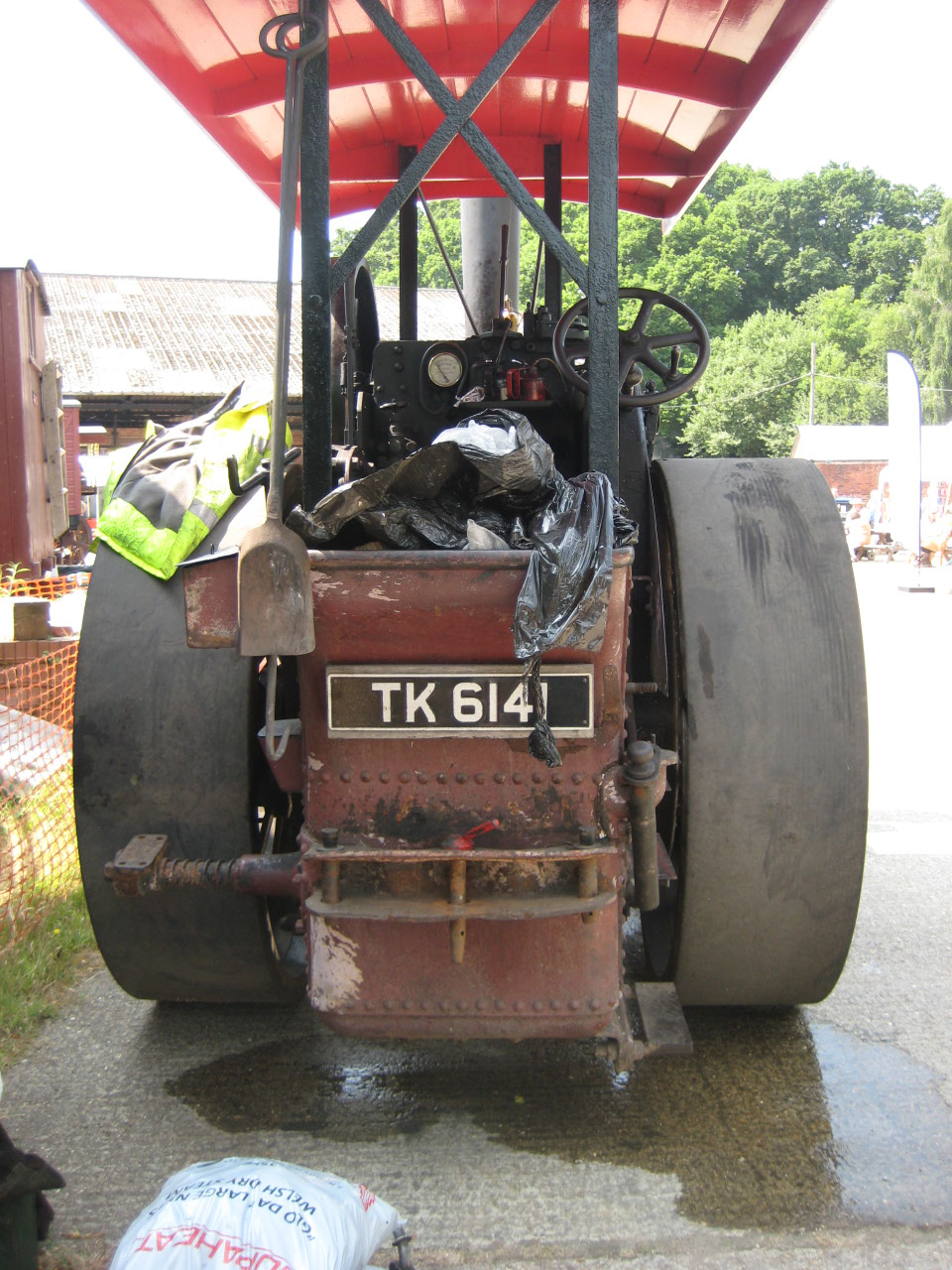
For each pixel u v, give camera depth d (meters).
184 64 3.99
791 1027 2.91
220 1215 1.70
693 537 2.56
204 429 3.02
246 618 1.82
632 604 2.94
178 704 2.53
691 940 2.52
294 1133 2.42
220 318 26.47
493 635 2.00
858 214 89.94
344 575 1.95
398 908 2.06
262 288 29.11
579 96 4.34
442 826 2.11
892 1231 2.08
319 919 2.16
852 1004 3.05
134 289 28.30
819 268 86.12
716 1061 2.74
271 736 1.93
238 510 2.69
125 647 2.58
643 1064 2.71
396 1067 2.72
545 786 2.10
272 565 1.81
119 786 2.54
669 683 2.71
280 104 4.24
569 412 3.30
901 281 86.44
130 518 2.66
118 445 22.45
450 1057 2.77
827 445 45.34
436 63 3.93
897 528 18.17
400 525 2.03
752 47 3.79
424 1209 2.15
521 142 4.89
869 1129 2.43
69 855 3.94
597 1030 2.17
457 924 2.07
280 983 2.77
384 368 3.45
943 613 14.50
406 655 2.04
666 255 74.00
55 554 9.09
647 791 2.06
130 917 2.60
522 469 2.00
